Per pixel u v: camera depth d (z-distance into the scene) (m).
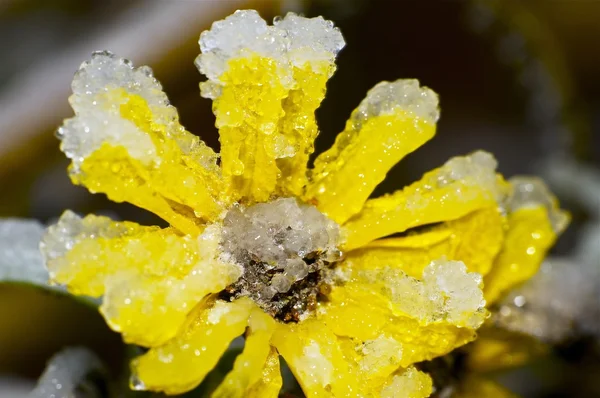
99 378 0.18
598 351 0.19
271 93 0.15
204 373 0.15
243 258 0.15
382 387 0.15
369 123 0.16
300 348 0.15
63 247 0.15
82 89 0.15
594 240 0.21
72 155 0.15
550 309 0.18
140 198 0.15
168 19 0.20
